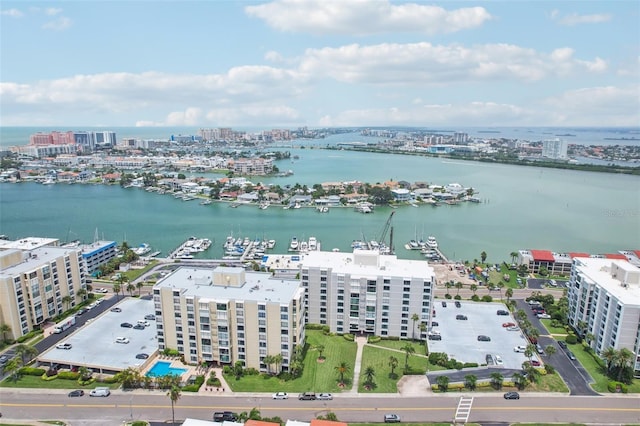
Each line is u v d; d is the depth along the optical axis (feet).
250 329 558.56
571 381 555.28
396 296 640.17
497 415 486.79
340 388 533.96
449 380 548.72
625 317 561.02
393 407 500.33
